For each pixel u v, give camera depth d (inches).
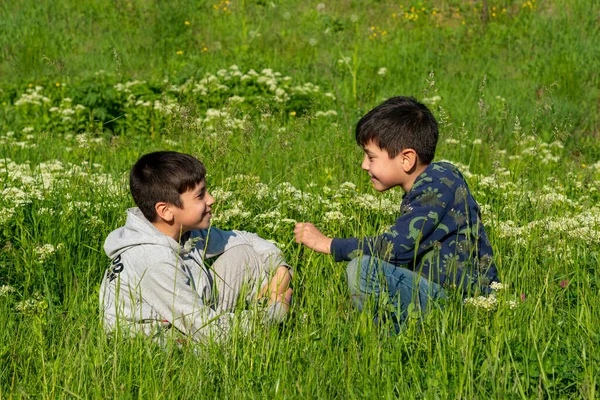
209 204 153.6
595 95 442.6
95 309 154.4
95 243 189.6
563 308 155.5
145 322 147.3
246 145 224.2
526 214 218.1
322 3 579.5
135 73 499.8
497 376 124.3
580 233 182.7
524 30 544.4
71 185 226.2
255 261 163.9
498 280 159.3
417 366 130.6
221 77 437.7
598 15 555.2
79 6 593.6
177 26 558.6
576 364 131.3
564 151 362.6
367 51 525.0
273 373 132.3
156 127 374.0
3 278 171.6
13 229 195.0
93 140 320.8
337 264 174.2
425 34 555.2
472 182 248.4
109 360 133.7
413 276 149.3
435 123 159.6
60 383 130.6
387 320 142.3
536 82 462.9
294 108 409.4
